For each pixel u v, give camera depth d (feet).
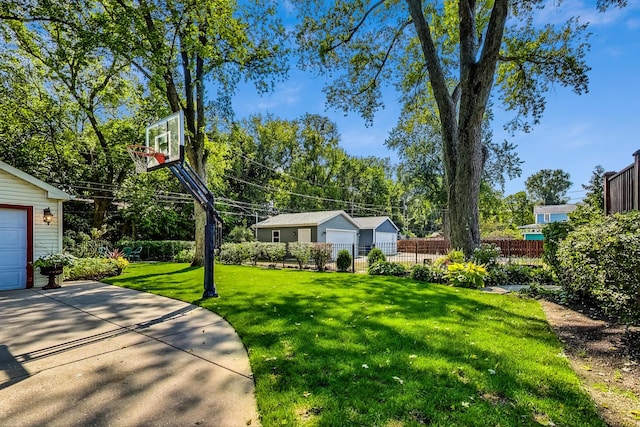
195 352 11.53
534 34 36.50
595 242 13.65
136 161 26.81
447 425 6.81
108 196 57.36
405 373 9.27
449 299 19.86
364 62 44.16
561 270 19.61
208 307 18.30
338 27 40.81
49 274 25.35
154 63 32.01
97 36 30.63
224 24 36.19
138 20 31.14
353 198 127.95
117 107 52.34
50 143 50.42
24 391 8.68
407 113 53.16
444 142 32.65
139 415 7.52
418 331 13.17
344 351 11.02
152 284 26.81
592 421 6.93
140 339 12.96
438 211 119.55
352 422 6.95
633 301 11.65
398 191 142.92
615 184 22.90
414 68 46.39
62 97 47.85
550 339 12.22
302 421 7.09
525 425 6.78
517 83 39.83
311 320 15.01
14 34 41.39
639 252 11.16
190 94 37.88
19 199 26.13
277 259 54.34
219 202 88.22
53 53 41.37
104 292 23.48
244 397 8.36
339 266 38.65
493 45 27.27
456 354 10.67
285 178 111.45
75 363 10.57
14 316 16.58
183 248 62.18
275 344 11.89
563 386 8.45
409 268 33.88
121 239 66.74
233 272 36.40
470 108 29.12
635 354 10.75
